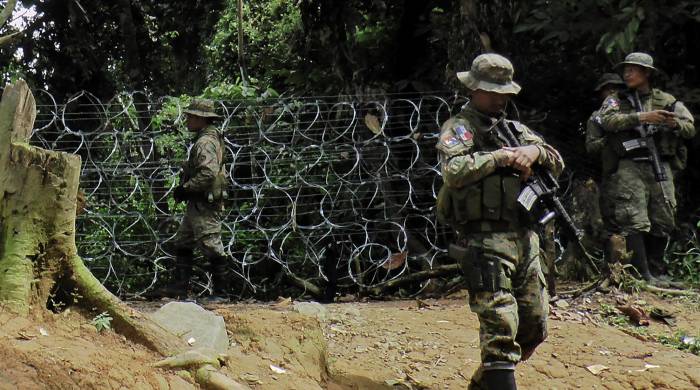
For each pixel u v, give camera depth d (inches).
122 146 354.9
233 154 348.5
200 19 529.0
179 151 376.2
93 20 469.1
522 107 398.9
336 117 367.9
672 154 312.2
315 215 366.6
